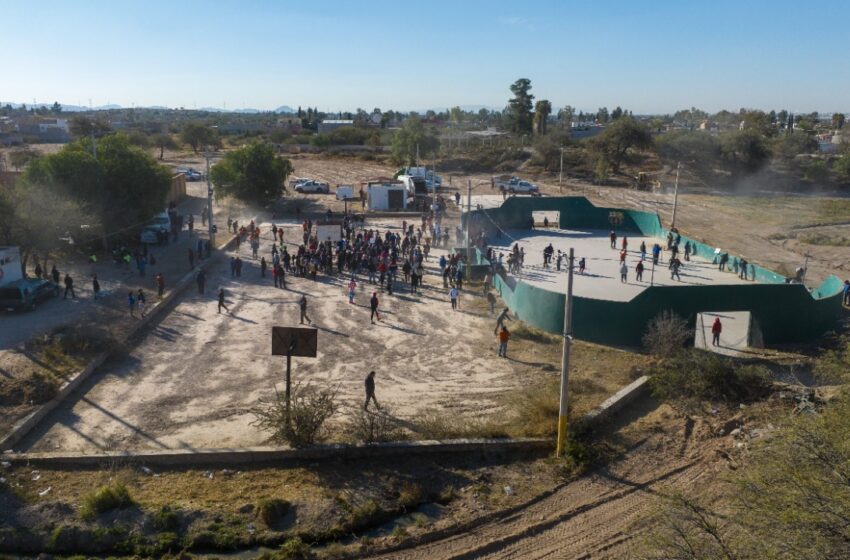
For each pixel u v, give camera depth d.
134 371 21.45
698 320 25.75
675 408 19.17
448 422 17.75
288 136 126.06
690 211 61.41
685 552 9.44
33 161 37.31
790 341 25.89
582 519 13.83
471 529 13.48
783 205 66.44
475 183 75.25
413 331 26.20
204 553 12.57
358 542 13.02
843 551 7.97
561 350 24.19
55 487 14.38
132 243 41.19
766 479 9.38
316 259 35.66
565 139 101.19
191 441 16.73
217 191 55.94
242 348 23.86
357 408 19.03
